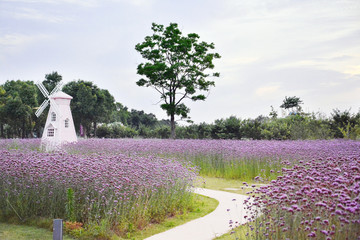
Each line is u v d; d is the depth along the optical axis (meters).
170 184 11.26
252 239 7.26
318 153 17.17
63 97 29.05
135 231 8.95
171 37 41.25
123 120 99.19
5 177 10.14
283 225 6.50
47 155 12.30
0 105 60.53
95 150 22.58
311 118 36.66
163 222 9.85
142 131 57.47
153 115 104.94
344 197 6.11
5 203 9.98
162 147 22.12
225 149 20.86
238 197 13.39
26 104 59.91
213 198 13.22
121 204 9.32
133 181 9.91
